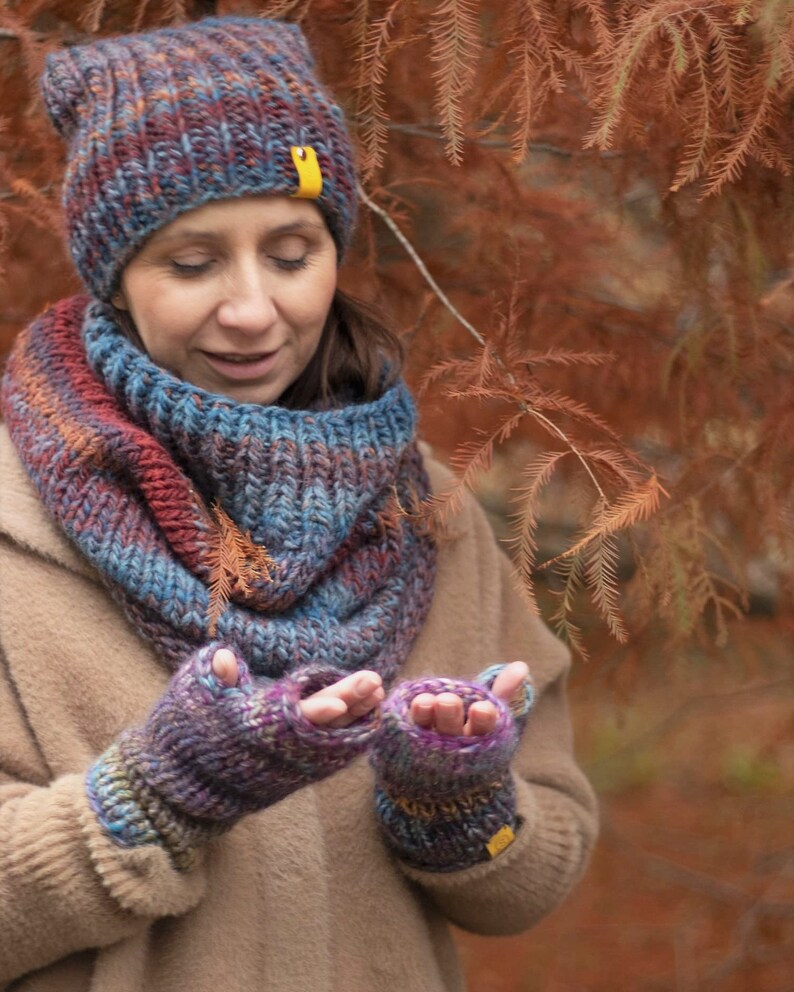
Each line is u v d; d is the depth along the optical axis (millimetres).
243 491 1402
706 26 1475
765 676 3029
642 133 1606
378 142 1578
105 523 1370
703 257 1868
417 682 1313
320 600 1433
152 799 1259
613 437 1562
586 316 2230
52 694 1396
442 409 2051
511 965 4082
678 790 4691
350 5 1687
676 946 3771
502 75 1584
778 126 1514
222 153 1333
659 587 1992
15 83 1815
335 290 1600
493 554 1723
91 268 1421
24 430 1445
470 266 2193
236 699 1213
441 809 1405
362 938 1476
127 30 1794
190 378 1448
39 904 1280
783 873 3607
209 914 1406
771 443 1989
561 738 1721
